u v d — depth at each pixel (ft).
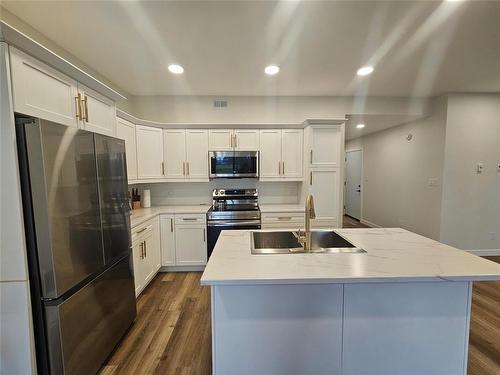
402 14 5.91
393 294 4.42
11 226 4.10
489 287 9.53
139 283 8.63
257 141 11.85
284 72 9.28
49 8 5.59
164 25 6.30
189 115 12.11
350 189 22.93
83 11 5.73
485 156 12.28
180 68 8.84
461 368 4.58
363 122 14.75
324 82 10.35
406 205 15.15
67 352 4.58
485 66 8.88
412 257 4.82
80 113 5.71
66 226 4.58
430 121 12.99
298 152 12.00
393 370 4.55
